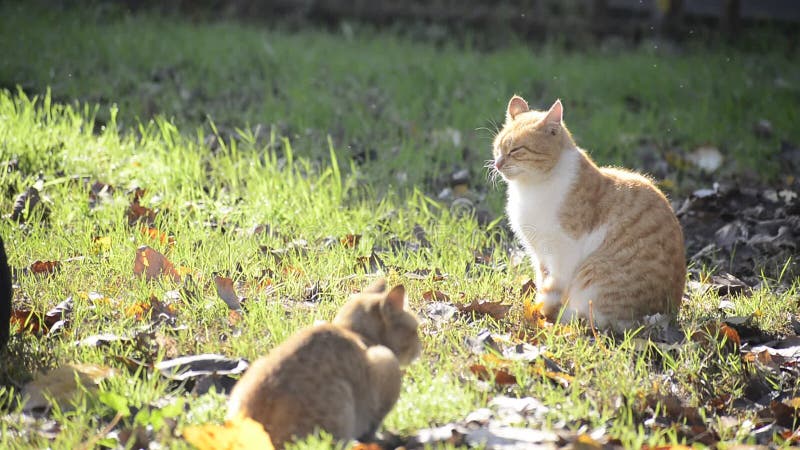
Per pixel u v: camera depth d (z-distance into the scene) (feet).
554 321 26.63
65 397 19.69
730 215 36.17
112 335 22.38
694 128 46.34
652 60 58.59
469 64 55.77
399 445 18.29
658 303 25.91
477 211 35.29
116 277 26.40
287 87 48.91
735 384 22.66
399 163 39.34
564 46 64.49
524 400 20.25
